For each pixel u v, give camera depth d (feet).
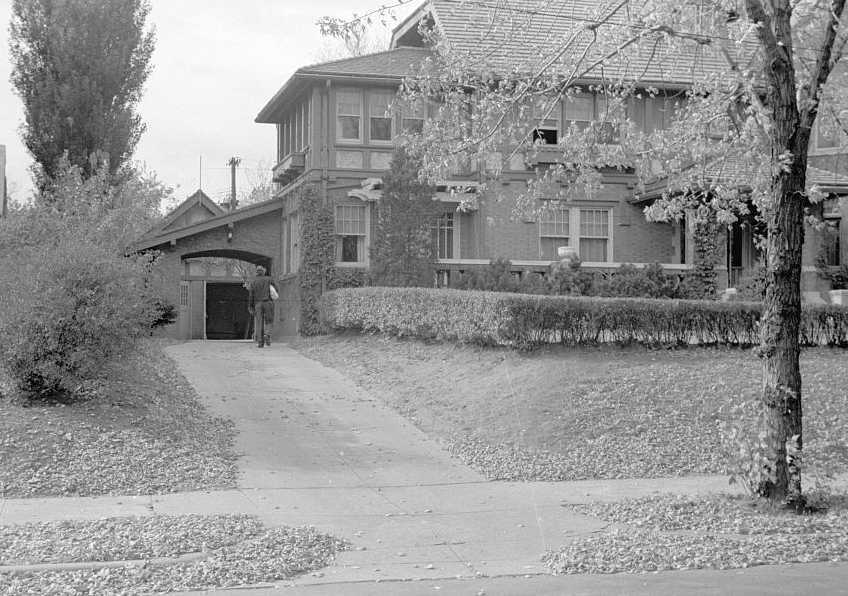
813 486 44.14
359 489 43.98
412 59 103.24
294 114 110.83
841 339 67.67
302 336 97.55
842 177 97.25
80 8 113.60
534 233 102.53
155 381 64.13
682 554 31.99
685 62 63.21
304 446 52.24
